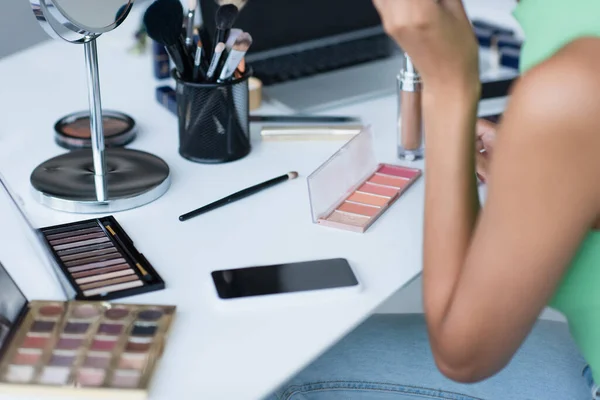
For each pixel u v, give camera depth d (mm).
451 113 661
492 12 1560
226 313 702
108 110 1104
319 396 838
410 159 1007
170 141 1047
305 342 670
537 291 583
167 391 609
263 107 1151
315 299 725
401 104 985
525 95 539
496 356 621
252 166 982
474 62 655
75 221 845
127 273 749
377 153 1025
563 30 630
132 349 640
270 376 630
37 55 1355
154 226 842
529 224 562
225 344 664
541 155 539
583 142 525
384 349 903
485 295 593
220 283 732
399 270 777
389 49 1346
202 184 932
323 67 1267
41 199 875
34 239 703
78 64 1322
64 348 636
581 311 665
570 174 537
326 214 866
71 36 813
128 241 803
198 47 921
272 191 921
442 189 676
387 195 912
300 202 899
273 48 1282
